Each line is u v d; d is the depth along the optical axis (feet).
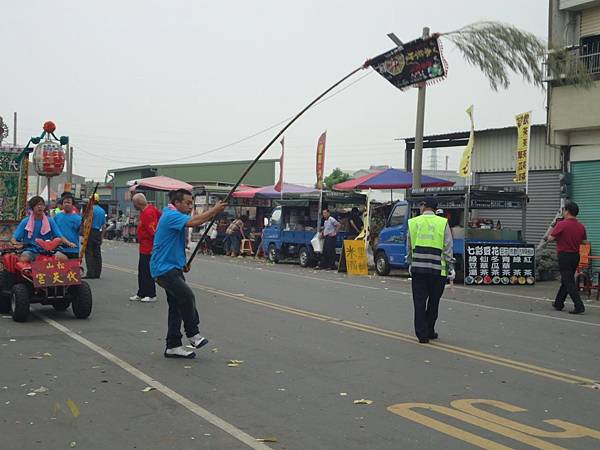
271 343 30.37
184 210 27.14
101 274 59.72
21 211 43.80
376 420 19.27
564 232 42.93
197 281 57.00
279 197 90.63
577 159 68.64
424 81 64.54
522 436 18.03
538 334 34.35
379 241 69.77
